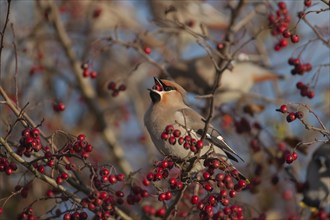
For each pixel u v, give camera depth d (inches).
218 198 339.3
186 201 431.5
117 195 366.3
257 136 479.5
